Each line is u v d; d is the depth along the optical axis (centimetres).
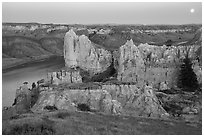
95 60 8488
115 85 5853
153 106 5375
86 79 7738
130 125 3309
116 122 3388
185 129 3394
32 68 12294
